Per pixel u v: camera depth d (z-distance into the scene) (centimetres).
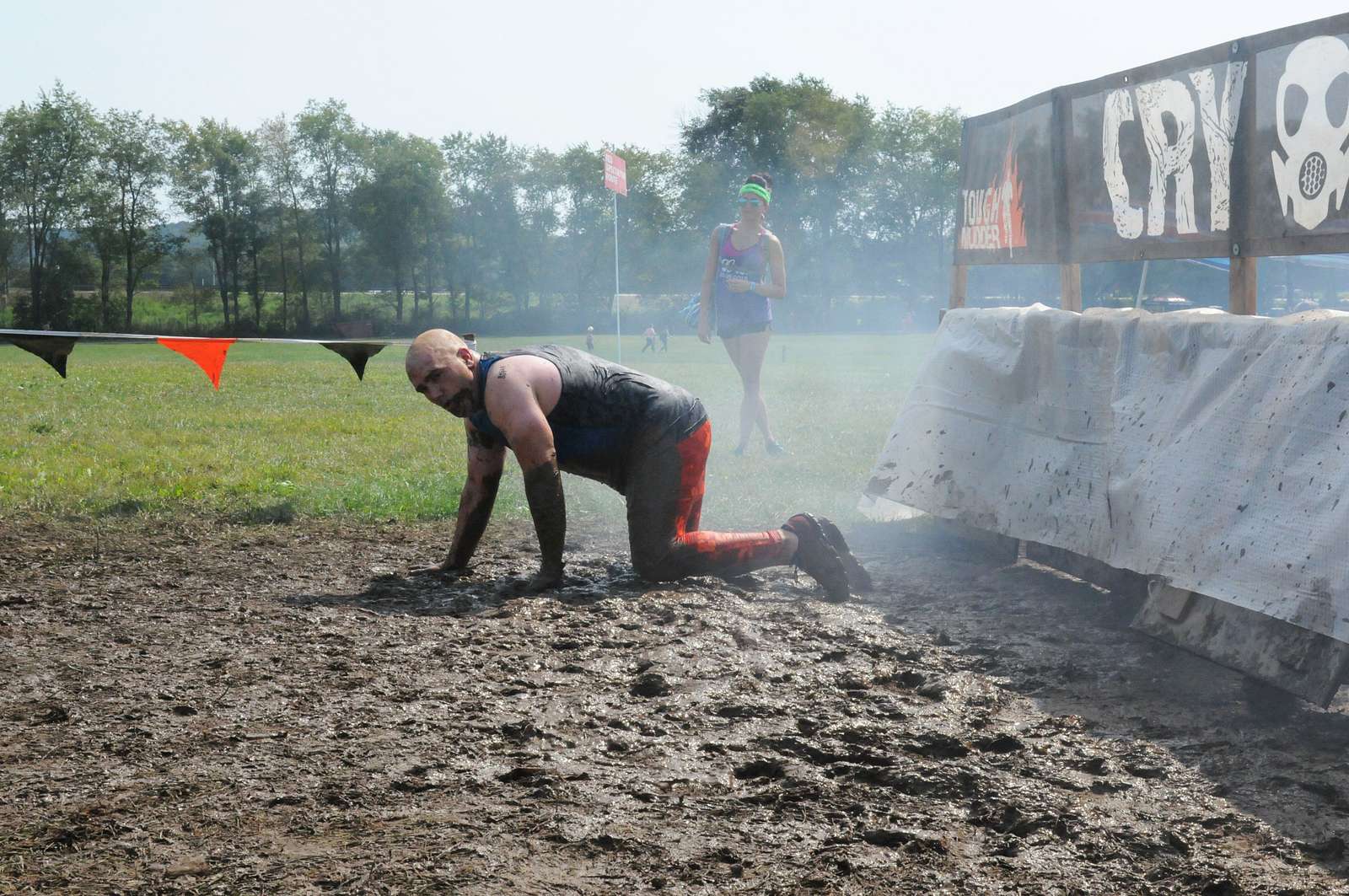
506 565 531
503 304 9262
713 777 283
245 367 2555
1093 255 522
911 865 236
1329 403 345
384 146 8312
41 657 385
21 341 474
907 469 565
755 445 941
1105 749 304
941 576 513
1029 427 502
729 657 382
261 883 225
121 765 288
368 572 520
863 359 3159
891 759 294
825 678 364
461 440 1020
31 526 621
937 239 8769
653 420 468
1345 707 339
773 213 8444
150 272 8175
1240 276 426
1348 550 319
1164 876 231
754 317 845
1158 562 398
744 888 225
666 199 8819
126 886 224
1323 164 381
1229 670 373
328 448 955
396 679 360
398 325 8506
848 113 8256
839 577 466
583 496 719
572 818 257
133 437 1033
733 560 472
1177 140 458
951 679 363
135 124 7706
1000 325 527
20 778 280
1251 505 362
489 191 8631
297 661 379
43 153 7494
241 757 294
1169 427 413
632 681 359
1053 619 438
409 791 272
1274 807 267
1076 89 528
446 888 223
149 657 385
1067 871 234
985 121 625
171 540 592
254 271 8288
